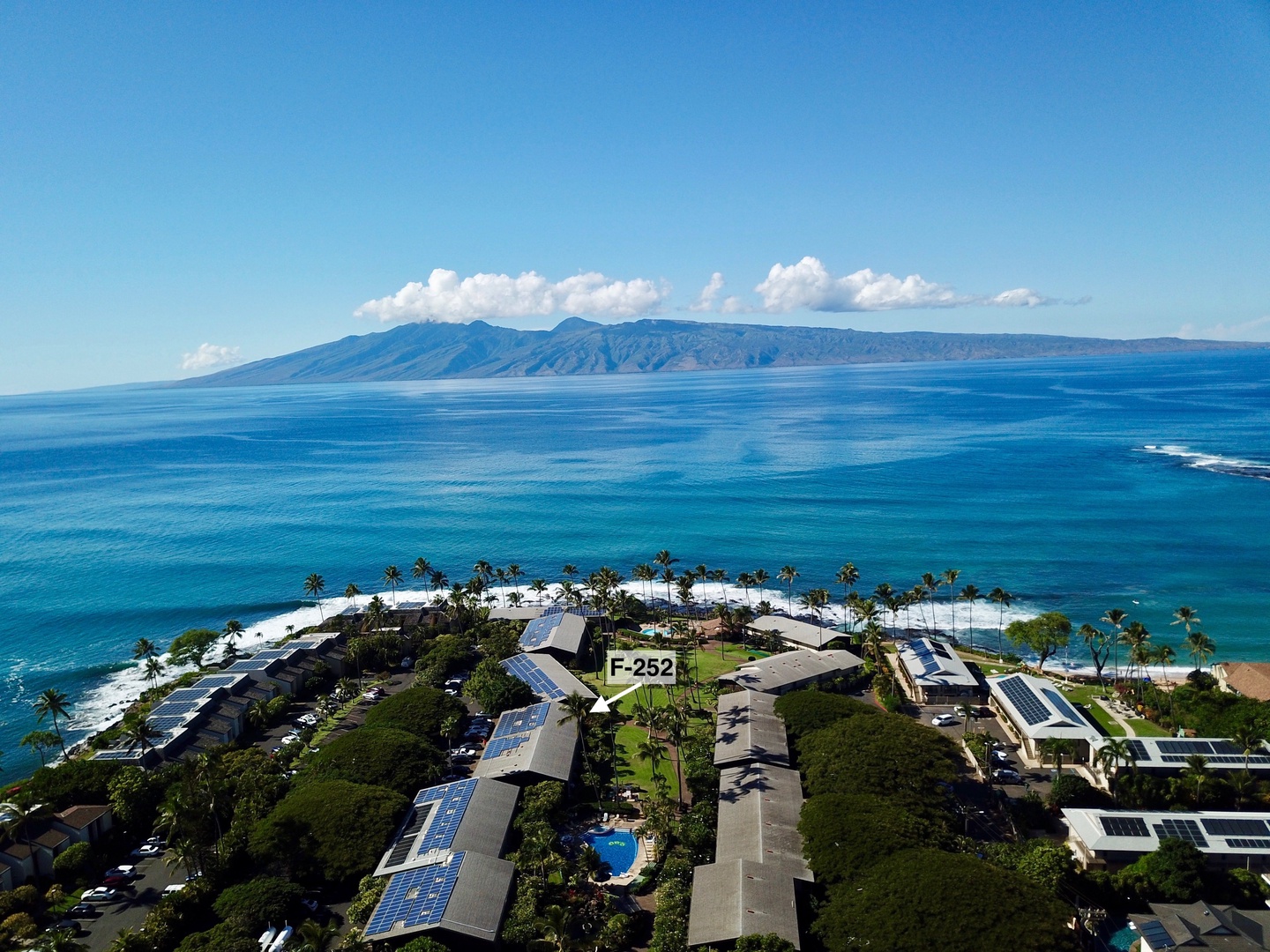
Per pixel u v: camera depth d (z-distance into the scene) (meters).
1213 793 99.75
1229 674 139.62
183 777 102.62
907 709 135.62
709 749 112.69
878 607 192.38
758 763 106.88
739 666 153.62
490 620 178.88
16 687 168.25
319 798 98.56
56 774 110.56
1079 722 117.44
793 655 149.88
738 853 88.00
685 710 127.81
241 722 134.62
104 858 98.44
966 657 161.75
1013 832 97.50
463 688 146.50
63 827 99.69
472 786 102.00
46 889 94.56
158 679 169.00
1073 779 102.69
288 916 85.00
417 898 82.06
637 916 84.00
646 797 106.62
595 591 187.00
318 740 129.88
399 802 100.12
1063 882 83.88
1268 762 104.00
